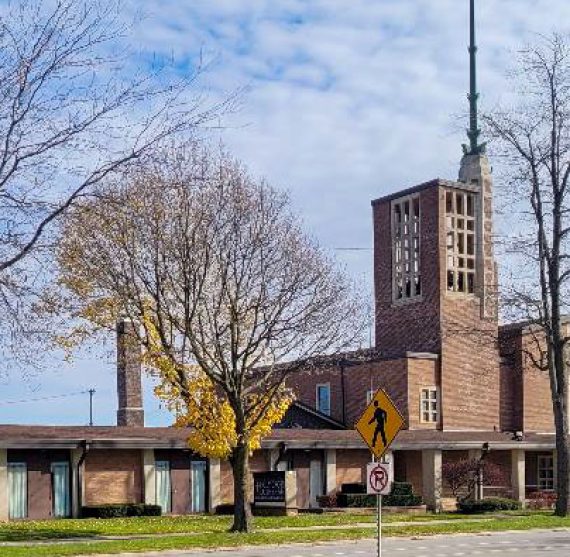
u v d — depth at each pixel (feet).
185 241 108.99
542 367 148.05
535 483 191.52
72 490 130.52
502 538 106.83
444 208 190.29
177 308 113.70
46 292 95.91
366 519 129.29
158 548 89.56
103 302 114.93
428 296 189.57
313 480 154.81
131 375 162.50
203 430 114.21
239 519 108.68
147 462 137.80
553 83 140.67
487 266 194.08
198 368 116.37
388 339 196.54
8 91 53.62
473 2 199.21
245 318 113.50
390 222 199.52
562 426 140.36
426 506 154.51
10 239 55.42
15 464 126.82
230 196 113.09
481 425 189.98
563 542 100.94
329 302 133.80
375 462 60.64
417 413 181.27
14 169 54.44
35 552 83.10
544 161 141.28
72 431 132.57
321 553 87.81
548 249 142.51
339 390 191.72
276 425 191.01
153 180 114.93
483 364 191.72
